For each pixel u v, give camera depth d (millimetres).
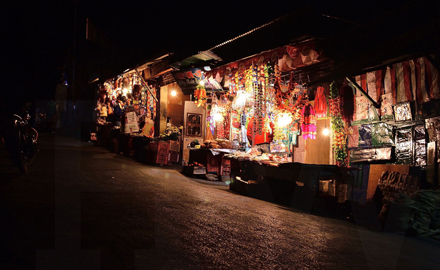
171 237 4492
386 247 5168
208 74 12047
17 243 3572
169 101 17109
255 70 10086
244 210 6914
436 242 5703
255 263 3979
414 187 6973
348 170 7730
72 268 3180
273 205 8180
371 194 8102
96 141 18781
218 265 3785
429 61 6492
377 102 8203
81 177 8297
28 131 9547
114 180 8477
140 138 15070
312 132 9680
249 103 10914
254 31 9164
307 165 8109
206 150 12320
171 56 13031
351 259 4457
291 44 8570
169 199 6953
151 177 10070
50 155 11867
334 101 9023
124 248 3861
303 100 9461
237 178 10188
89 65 23688
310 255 4469
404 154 7785
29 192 5973
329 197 7969
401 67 7609
